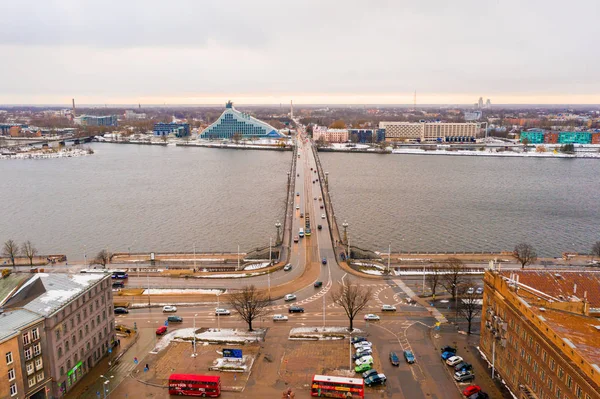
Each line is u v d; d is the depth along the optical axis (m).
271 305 159.88
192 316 153.00
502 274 121.81
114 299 166.00
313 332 139.88
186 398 109.75
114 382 116.19
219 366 121.50
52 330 106.25
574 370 84.69
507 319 113.38
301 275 185.12
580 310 105.00
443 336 138.25
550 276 120.12
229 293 169.12
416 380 115.88
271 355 128.00
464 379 115.44
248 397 109.44
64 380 110.94
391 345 132.88
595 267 191.25
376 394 110.25
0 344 95.06
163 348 132.50
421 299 164.12
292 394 109.56
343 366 122.44
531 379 101.12
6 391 96.94
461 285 160.00
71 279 126.88
